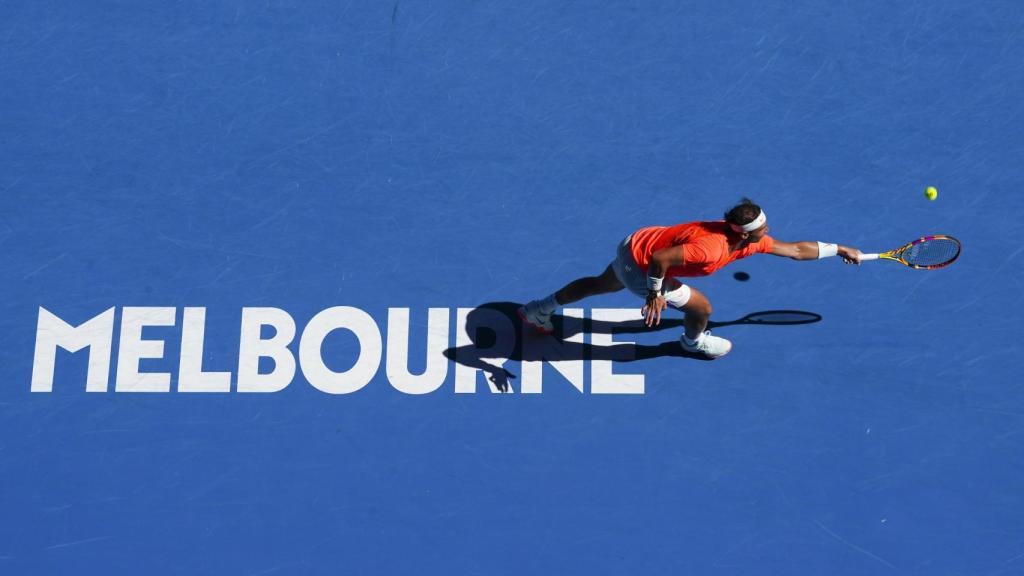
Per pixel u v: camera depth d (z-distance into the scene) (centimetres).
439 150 2978
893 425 2597
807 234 2816
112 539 2534
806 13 3116
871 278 2761
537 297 2784
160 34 3153
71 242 2878
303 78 3089
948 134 2933
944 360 2658
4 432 2653
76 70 3111
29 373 2720
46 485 2595
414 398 2678
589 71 3070
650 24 3130
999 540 2469
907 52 3045
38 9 3197
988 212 2830
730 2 3145
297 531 2531
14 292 2816
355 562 2494
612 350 2717
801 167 2908
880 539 2478
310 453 2617
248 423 2658
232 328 2766
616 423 2627
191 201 2928
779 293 2755
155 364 2728
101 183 2953
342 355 2734
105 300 2802
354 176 2952
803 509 2514
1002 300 2723
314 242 2867
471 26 3150
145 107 3056
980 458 2552
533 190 2917
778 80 3028
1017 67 3012
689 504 2527
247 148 2995
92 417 2672
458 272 2817
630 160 2942
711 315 2739
